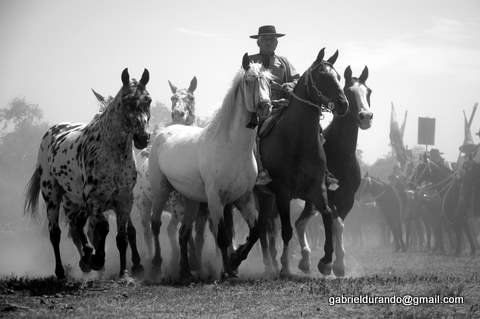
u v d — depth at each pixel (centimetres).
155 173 1430
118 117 1145
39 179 1402
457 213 2309
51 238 1324
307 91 1247
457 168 2594
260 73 1174
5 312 920
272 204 1345
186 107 1567
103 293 1077
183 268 1295
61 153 1276
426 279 1184
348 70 1399
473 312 878
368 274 1423
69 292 1085
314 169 1252
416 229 2925
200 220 1461
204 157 1233
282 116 1291
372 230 3625
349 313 884
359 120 1344
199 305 959
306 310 906
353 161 1373
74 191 1280
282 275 1259
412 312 877
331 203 1367
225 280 1189
